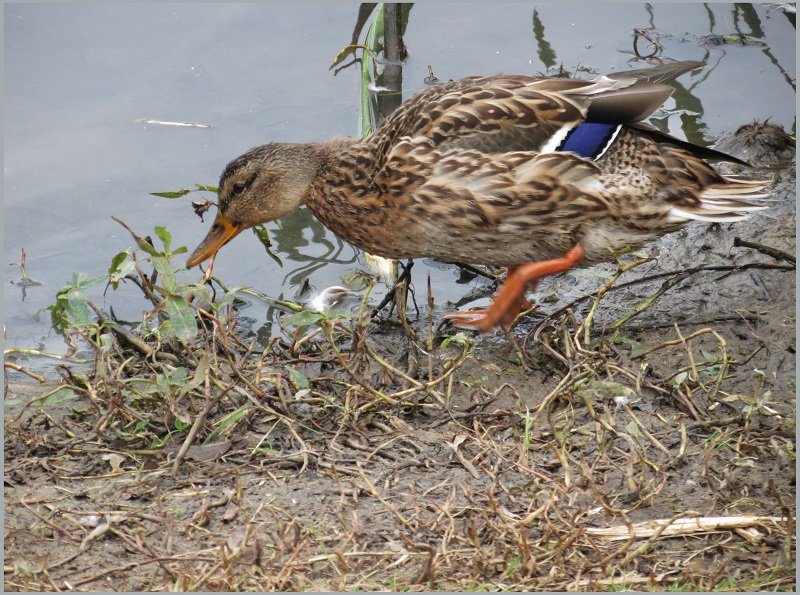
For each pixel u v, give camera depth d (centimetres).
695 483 923
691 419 1005
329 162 1198
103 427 982
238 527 872
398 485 923
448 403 1027
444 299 1268
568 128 1111
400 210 1145
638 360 1106
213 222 1327
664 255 1298
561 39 1681
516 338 1157
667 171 1111
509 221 1117
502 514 873
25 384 1112
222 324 1147
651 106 1109
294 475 937
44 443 976
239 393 1031
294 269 1332
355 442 975
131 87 1563
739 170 1419
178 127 1496
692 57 1633
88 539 852
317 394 1035
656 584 796
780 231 1309
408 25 1730
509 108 1116
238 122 1510
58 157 1439
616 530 856
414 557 833
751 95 1565
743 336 1135
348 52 1630
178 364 1118
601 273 1263
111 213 1372
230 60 1627
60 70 1584
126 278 1286
